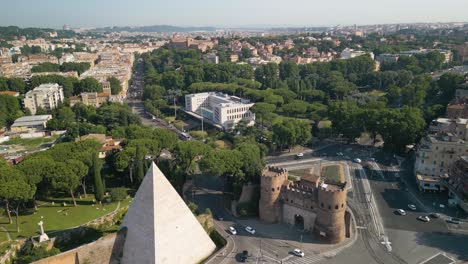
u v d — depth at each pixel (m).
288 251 102.62
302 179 125.69
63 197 132.12
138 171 137.75
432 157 146.50
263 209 119.00
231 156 131.75
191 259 92.81
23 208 121.50
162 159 149.75
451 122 168.88
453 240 106.50
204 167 130.12
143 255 86.75
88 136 186.50
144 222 86.94
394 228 113.50
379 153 183.75
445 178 139.75
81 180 132.12
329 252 101.81
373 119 187.62
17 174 112.06
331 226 105.00
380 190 140.62
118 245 90.62
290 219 117.50
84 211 120.69
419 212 123.12
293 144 185.25
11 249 95.62
